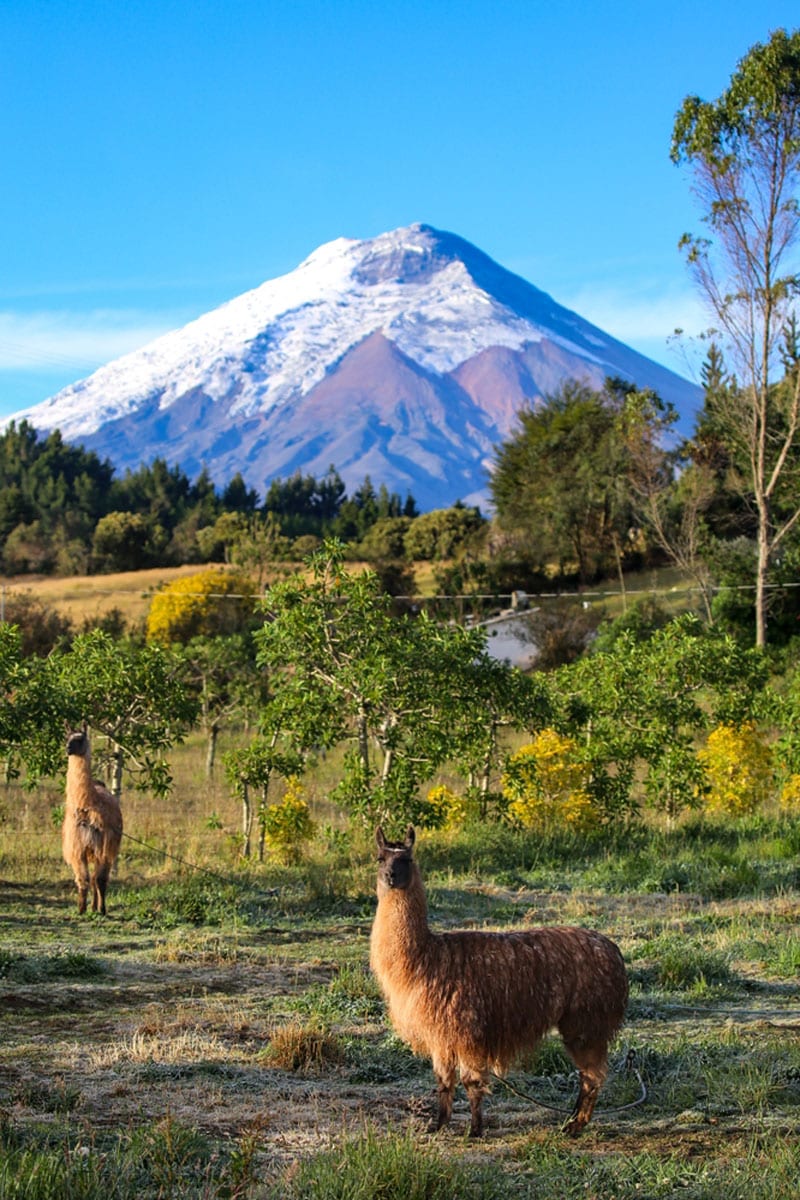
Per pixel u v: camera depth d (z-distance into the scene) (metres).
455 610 58.66
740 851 19.53
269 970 11.62
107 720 19.36
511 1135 7.54
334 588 19.67
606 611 56.81
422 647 19.31
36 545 97.31
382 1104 7.93
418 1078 8.62
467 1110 8.03
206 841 20.38
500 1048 7.38
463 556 70.19
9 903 14.77
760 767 23.34
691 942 13.09
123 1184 6.01
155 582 79.75
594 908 15.21
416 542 83.19
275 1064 8.60
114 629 54.88
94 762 19.81
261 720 19.80
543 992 7.43
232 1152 6.35
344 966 11.76
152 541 96.69
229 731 38.81
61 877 16.83
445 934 7.63
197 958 11.92
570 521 69.31
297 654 19.42
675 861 18.45
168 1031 9.22
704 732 30.41
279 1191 6.13
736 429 51.88
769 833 21.36
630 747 22.53
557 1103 8.22
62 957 11.49
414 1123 7.54
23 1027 9.17
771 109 43.69
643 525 62.72
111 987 10.62
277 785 27.12
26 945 12.32
